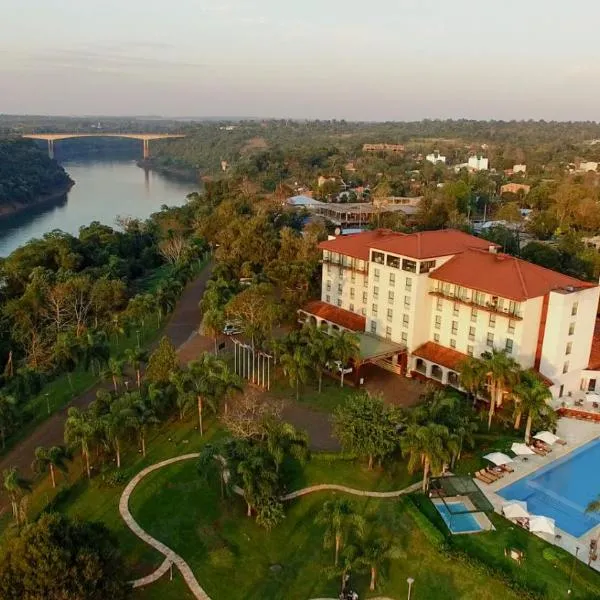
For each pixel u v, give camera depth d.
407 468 58.72
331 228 170.50
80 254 148.00
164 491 56.41
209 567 46.94
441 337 81.12
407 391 78.62
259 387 79.00
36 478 58.97
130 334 100.75
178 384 66.94
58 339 90.56
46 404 76.19
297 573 46.44
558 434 67.69
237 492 56.16
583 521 53.41
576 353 74.62
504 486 57.94
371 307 88.19
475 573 46.28
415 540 49.97
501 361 64.81
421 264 78.94
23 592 34.91
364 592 44.53
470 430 59.34
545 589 44.50
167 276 135.38
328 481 58.22
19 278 130.38
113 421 57.97
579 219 169.25
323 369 81.50
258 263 127.94
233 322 92.94
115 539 43.38
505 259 77.62
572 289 71.94
